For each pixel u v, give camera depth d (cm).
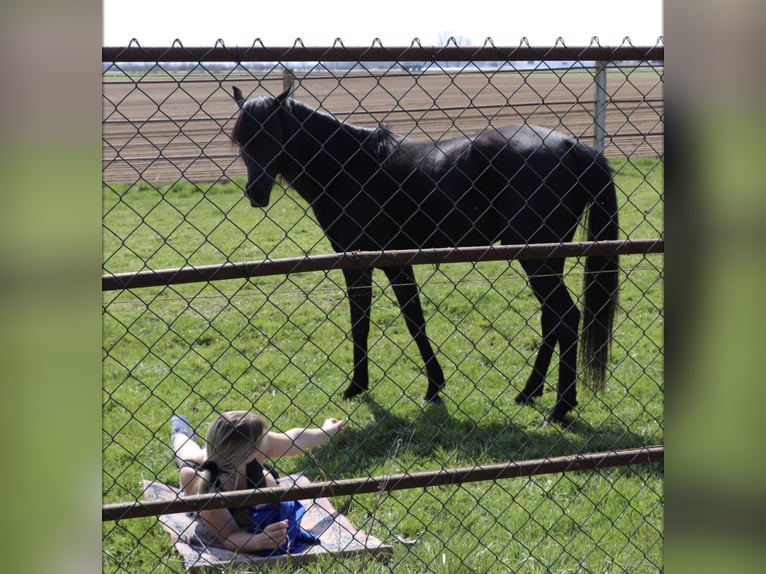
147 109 1216
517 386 533
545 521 343
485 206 491
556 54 246
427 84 1340
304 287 748
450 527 338
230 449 307
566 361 475
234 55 223
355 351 521
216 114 1170
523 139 475
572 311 477
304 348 610
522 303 695
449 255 238
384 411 491
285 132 474
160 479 395
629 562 301
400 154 505
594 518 346
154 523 329
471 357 584
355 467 409
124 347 609
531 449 429
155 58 217
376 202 502
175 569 304
